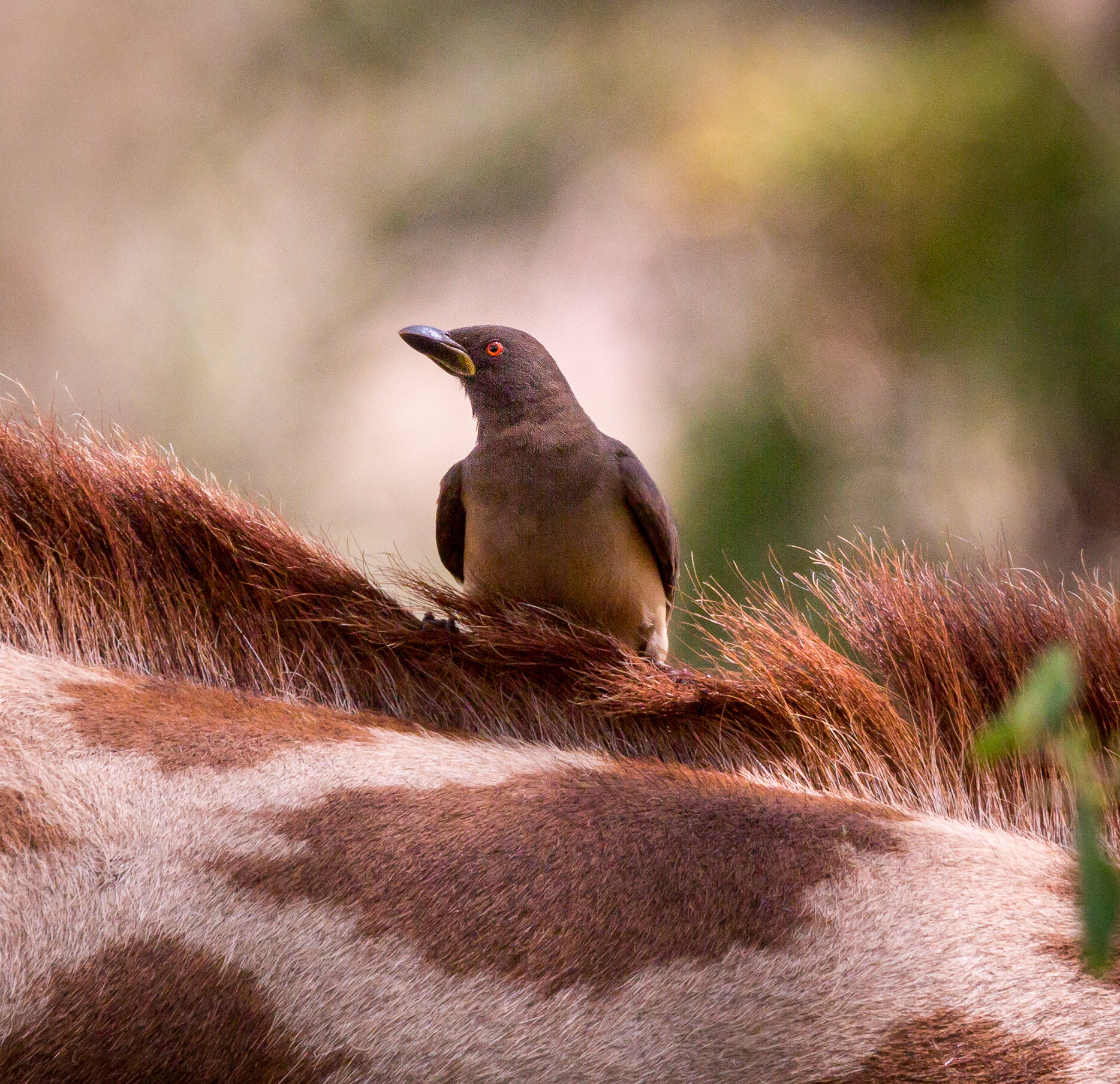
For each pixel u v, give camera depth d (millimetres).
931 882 5418
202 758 5430
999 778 5449
